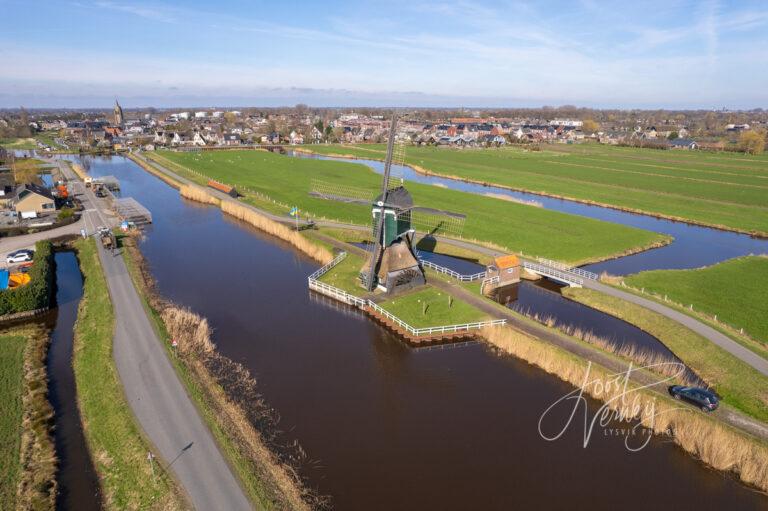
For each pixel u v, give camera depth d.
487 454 28.91
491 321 44.19
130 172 133.88
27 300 45.62
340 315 47.47
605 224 80.88
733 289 53.56
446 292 50.56
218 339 42.06
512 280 55.88
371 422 31.69
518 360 39.84
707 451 28.28
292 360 39.09
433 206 89.25
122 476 25.86
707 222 85.88
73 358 38.59
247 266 60.56
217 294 51.75
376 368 38.31
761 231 79.94
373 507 24.83
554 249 67.25
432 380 36.81
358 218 80.19
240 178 116.75
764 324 44.81
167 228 77.38
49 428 30.25
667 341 41.72
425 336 42.44
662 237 75.00
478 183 123.94
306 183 111.75
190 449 27.16
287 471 26.95
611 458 28.77
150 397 31.70
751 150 187.50
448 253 65.19
